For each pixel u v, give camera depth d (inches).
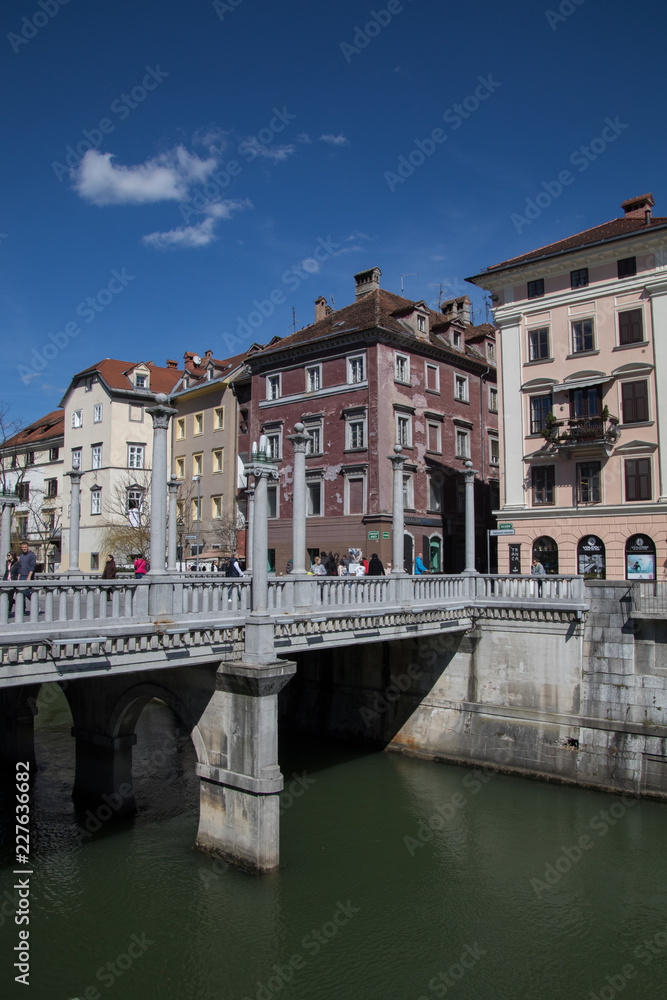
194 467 1925.4
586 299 1230.3
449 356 1589.6
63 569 2123.5
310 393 1505.9
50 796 789.2
